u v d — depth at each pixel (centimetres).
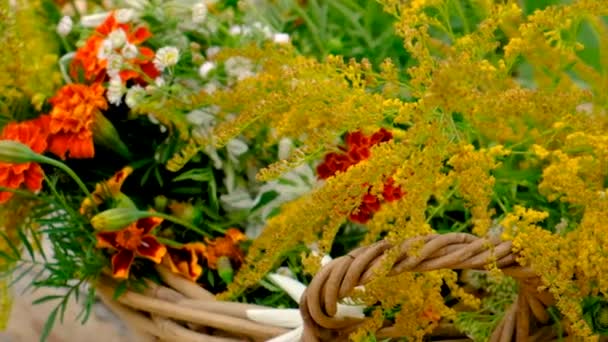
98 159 121
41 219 115
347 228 118
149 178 121
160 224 119
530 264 96
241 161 120
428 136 96
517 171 108
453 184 104
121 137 121
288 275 115
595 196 96
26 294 139
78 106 115
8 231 117
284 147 118
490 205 112
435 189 98
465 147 96
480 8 114
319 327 102
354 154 111
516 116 100
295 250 116
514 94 96
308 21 124
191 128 119
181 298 112
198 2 123
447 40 124
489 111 96
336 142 114
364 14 125
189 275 114
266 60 107
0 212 116
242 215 120
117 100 116
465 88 92
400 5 103
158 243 114
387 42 124
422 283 99
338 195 97
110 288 114
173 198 121
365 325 100
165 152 119
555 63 106
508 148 104
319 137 100
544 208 108
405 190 96
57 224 123
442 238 97
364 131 105
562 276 95
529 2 119
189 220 118
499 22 100
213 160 120
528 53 105
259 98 106
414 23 101
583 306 102
